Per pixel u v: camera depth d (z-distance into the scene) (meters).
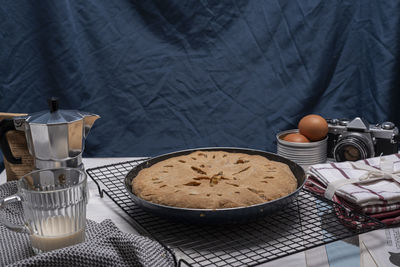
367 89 1.34
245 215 0.71
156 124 1.36
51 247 0.67
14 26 1.22
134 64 1.31
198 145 1.38
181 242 0.73
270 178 0.85
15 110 1.28
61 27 1.24
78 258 0.61
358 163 0.96
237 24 1.29
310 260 0.68
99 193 0.96
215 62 1.32
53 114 0.86
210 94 1.34
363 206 0.78
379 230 0.78
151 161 1.00
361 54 1.32
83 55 1.29
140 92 1.33
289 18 1.29
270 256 0.67
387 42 1.27
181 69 1.32
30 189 0.73
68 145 0.88
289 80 1.34
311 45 1.31
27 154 0.97
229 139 1.38
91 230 0.76
